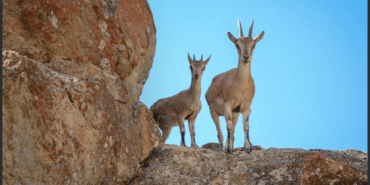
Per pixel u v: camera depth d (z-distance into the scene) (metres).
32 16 25.48
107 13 29.17
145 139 27.94
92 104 23.34
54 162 21.25
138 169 26.59
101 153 23.52
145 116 28.72
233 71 31.14
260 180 25.42
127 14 30.88
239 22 31.53
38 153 20.86
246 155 28.14
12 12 25.17
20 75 21.08
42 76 21.89
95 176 22.92
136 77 32.72
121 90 27.94
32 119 20.98
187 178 26.03
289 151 27.61
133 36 31.06
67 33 26.61
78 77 24.12
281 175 25.39
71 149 21.78
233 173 26.02
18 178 20.39
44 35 25.66
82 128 22.64
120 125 25.45
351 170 25.75
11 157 20.41
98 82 24.39
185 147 29.50
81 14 27.47
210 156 27.91
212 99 32.91
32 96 21.06
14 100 20.91
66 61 26.19
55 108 21.66
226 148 28.70
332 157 27.16
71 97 22.53
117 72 30.02
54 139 21.30
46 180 20.92
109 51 28.88
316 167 25.78
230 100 30.25
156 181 25.70
